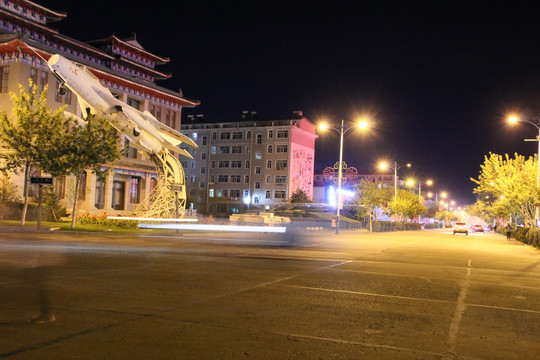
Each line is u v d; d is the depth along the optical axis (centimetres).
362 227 6400
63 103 4722
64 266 1363
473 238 4803
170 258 1681
